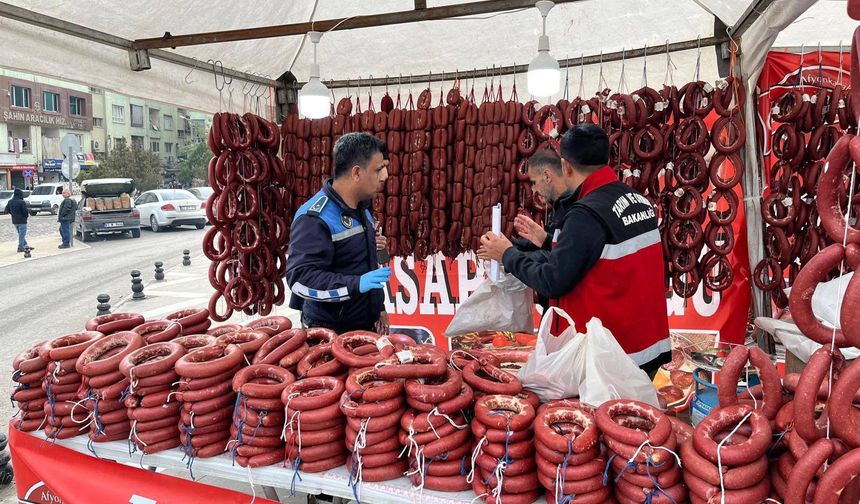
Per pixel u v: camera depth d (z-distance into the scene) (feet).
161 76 13.08
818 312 6.45
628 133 11.83
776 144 11.65
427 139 13.12
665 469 4.90
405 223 13.38
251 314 13.07
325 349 7.22
